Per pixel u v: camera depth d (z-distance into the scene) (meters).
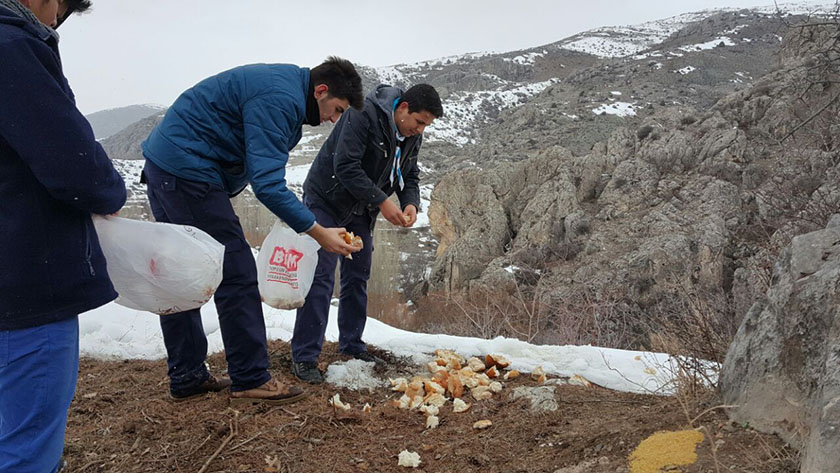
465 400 3.62
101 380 3.94
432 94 3.80
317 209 3.92
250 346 3.36
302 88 3.20
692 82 86.44
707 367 3.38
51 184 1.82
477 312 12.85
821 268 2.48
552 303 15.48
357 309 4.30
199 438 3.08
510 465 2.71
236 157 3.23
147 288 2.70
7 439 1.92
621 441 2.59
